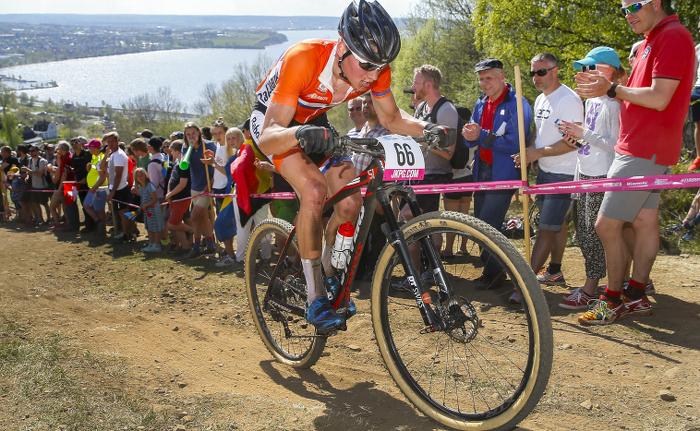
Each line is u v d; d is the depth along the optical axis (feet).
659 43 9.23
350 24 6.56
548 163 12.79
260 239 10.20
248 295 10.55
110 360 9.67
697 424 6.79
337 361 9.58
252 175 16.70
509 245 6.21
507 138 12.73
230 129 19.67
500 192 13.26
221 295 14.51
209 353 10.30
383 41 6.48
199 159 20.16
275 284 9.59
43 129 380.58
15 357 9.60
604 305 10.43
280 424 7.24
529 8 37.99
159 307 13.53
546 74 12.28
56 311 13.25
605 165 11.43
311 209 7.27
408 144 7.11
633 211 9.74
